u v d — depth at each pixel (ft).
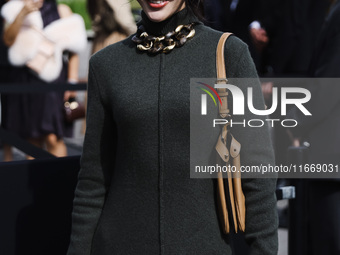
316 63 25.04
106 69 15.56
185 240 14.74
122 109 15.06
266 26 36.94
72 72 40.68
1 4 40.14
